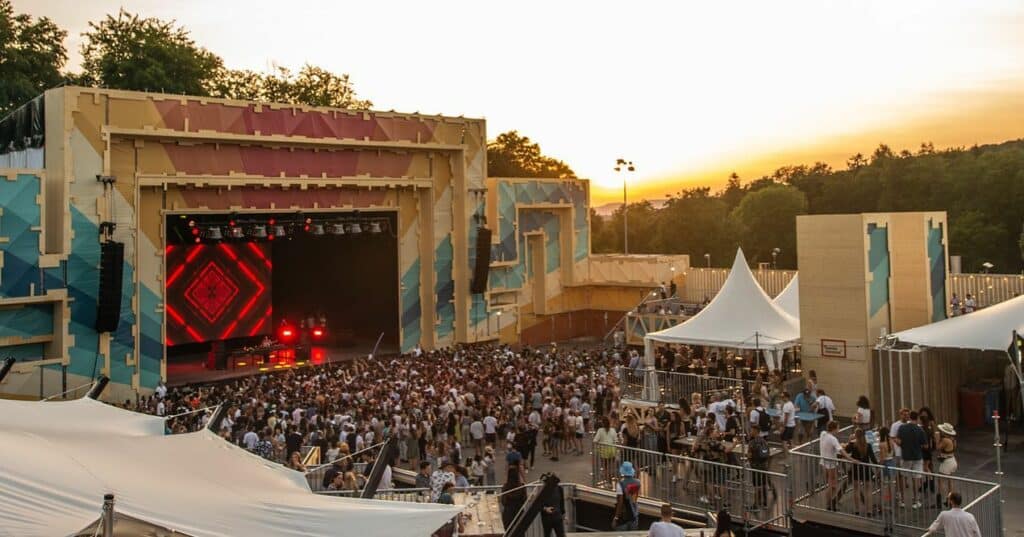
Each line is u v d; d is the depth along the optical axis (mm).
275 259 54750
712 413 21875
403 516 10289
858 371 27203
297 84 73188
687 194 96250
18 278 31406
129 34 56938
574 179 55719
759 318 29500
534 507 13930
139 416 15172
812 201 98438
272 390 29969
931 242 29953
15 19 54219
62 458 10109
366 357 43469
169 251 45188
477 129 47688
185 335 45844
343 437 22891
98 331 33375
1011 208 73438
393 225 46031
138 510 9180
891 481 17266
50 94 33344
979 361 27938
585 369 34938
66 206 32750
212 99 37031
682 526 19531
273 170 39406
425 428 24906
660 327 45531
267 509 10047
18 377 31531
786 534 18609
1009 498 19547
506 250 50562
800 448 19188
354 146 42188
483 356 38719
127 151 34875
